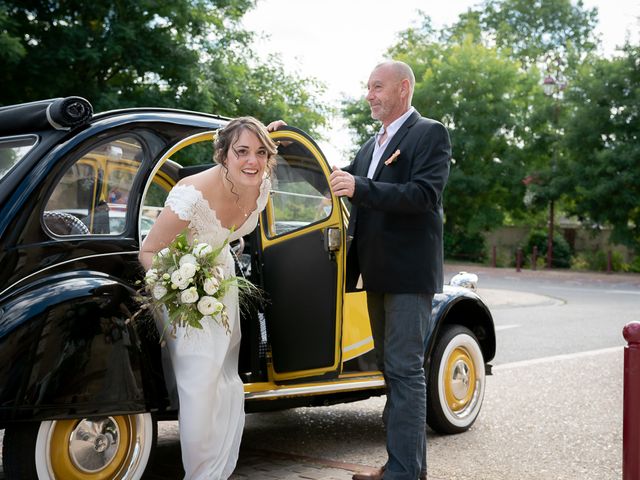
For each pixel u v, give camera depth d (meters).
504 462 4.29
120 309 3.10
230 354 3.56
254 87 18.69
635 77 25.52
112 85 15.28
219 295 3.24
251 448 4.63
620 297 16.48
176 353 3.26
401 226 3.67
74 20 14.54
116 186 3.40
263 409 4.13
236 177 3.36
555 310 13.39
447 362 4.93
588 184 25.75
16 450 2.95
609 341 9.41
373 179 3.84
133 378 3.06
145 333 3.19
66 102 3.27
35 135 3.34
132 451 3.23
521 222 33.53
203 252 3.19
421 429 3.60
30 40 14.05
